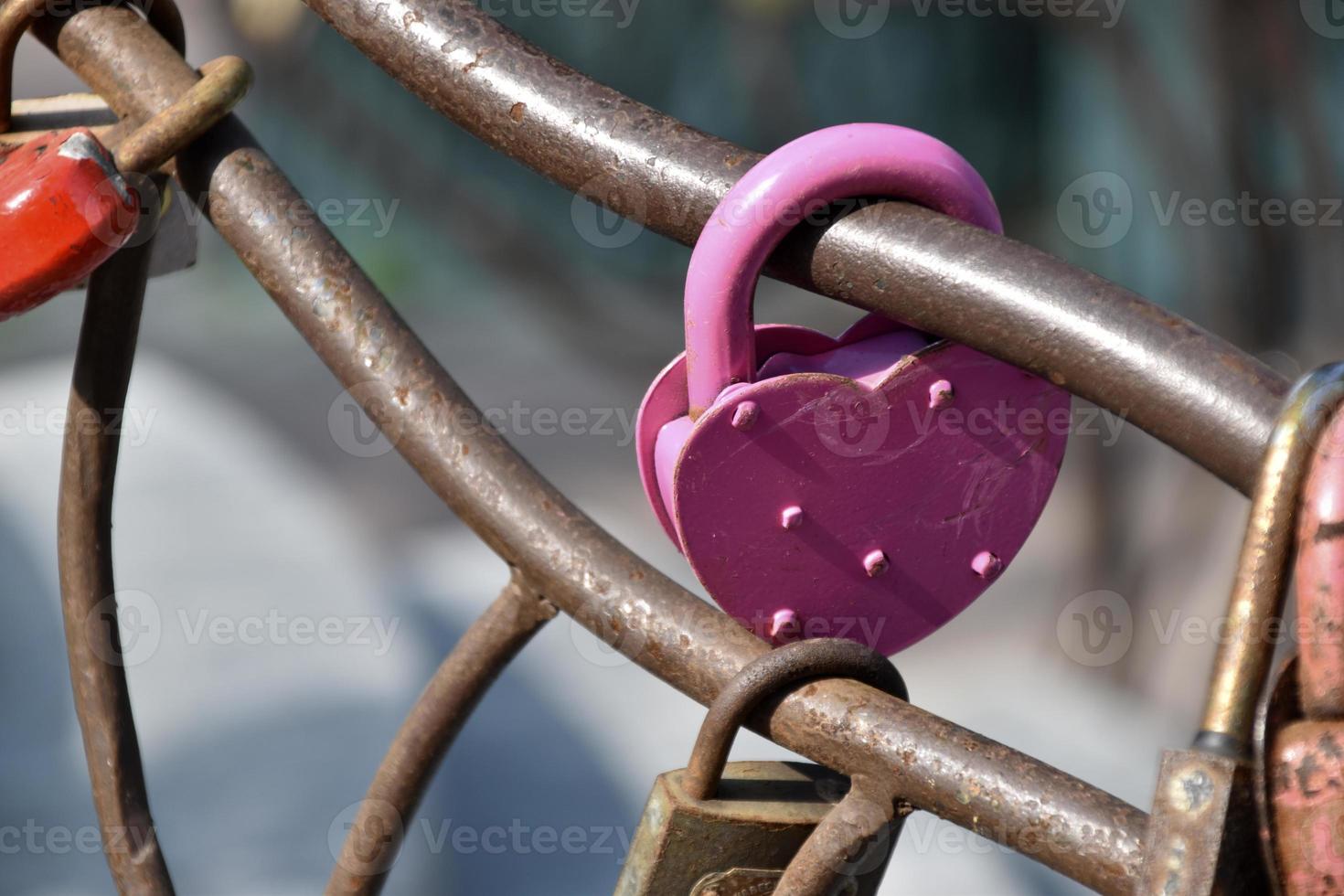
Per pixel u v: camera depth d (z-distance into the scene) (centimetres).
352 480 552
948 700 480
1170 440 83
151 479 460
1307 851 80
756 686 85
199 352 742
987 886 316
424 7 88
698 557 87
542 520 87
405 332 89
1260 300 473
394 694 382
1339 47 501
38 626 369
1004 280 84
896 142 85
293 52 456
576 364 763
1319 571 80
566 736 378
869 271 85
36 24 92
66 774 352
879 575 88
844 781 88
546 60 88
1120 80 484
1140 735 458
